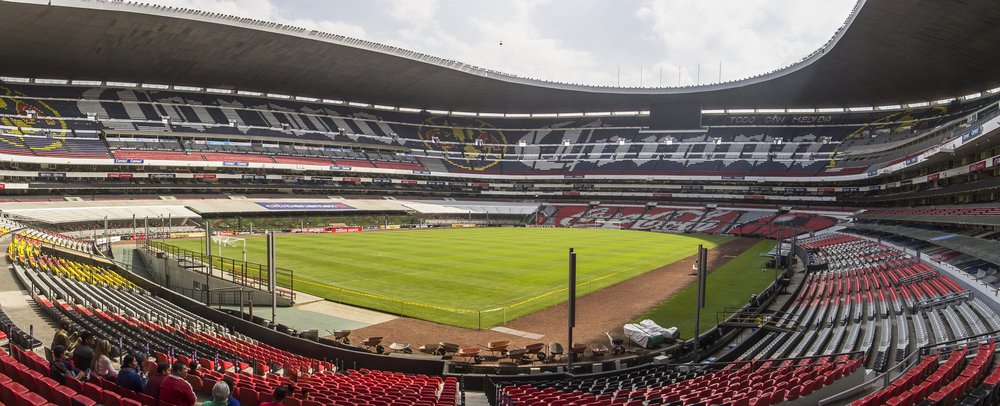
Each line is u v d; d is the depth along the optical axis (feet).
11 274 108.06
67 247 157.48
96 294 93.35
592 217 356.18
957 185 161.27
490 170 392.68
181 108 319.68
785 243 216.95
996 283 86.07
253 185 318.45
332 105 385.29
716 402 44.16
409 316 99.25
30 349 53.42
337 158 346.54
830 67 231.50
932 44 179.52
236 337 80.23
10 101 268.00
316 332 82.58
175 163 284.82
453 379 63.36
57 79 281.33
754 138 360.28
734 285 132.26
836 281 127.75
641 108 393.70
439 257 174.50
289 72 280.10
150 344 61.87
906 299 95.96
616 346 78.84
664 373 67.82
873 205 275.59
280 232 269.23
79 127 275.80
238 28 216.95
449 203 366.63
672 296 117.80
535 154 406.00
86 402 31.55
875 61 212.23
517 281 133.08
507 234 274.77
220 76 280.51
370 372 66.13
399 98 358.43
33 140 253.85
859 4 159.74
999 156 123.34
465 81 320.29
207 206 282.77
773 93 309.01
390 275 139.44
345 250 190.80
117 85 308.60
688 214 340.39
